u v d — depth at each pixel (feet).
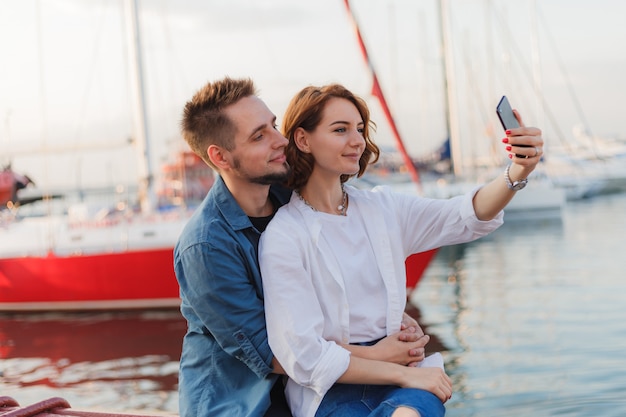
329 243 7.12
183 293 7.27
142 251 38.06
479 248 65.92
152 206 46.39
